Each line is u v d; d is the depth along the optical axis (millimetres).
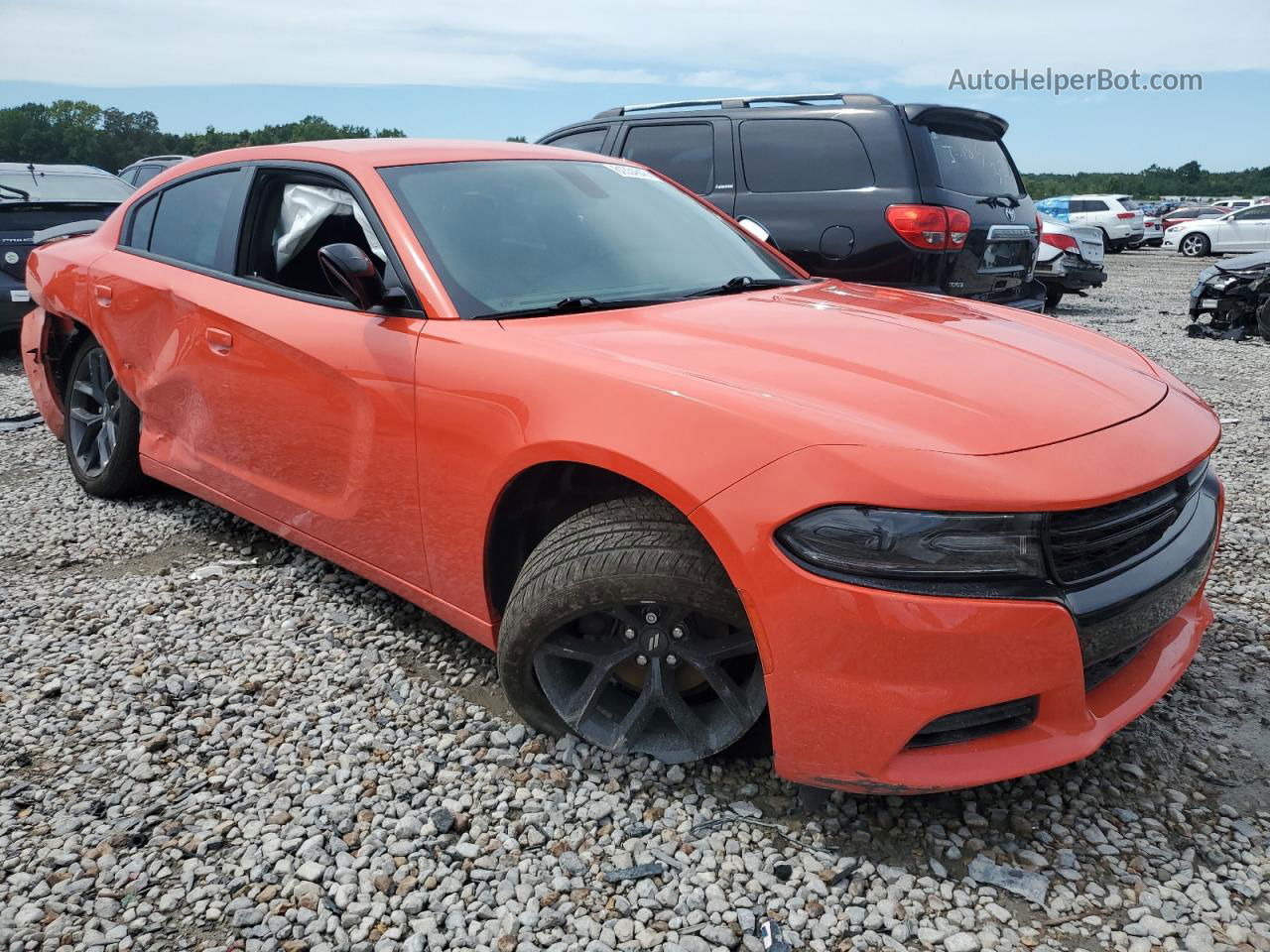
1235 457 5340
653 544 2100
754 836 2143
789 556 1886
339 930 1916
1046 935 1877
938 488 1815
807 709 1938
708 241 3289
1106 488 1893
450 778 2383
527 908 1963
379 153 3088
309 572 3625
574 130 7422
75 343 4438
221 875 2074
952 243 5914
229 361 3229
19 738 2588
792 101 6379
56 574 3684
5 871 2092
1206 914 1918
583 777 2369
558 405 2217
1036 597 1852
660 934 1891
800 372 2152
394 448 2645
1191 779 2348
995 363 2289
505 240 2848
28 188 8680
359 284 2613
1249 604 3350
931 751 1950
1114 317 12430
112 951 1874
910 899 1964
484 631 2584
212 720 2664
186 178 3838
